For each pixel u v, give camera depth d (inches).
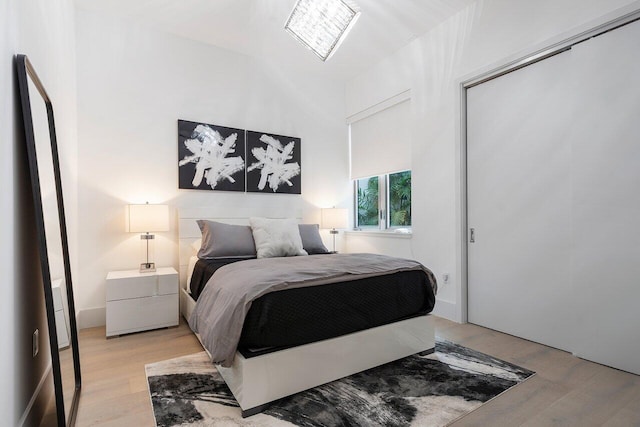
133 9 118.2
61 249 72.1
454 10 117.8
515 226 104.3
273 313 65.5
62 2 92.2
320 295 72.2
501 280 108.3
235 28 129.8
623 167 79.8
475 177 116.3
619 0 79.1
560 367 81.8
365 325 78.2
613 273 81.7
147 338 103.1
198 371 79.8
